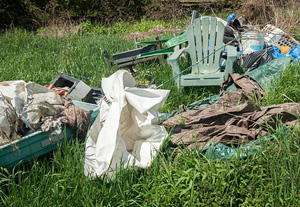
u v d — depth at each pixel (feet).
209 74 17.02
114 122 11.00
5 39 33.60
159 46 21.42
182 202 9.28
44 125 11.61
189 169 9.91
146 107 11.44
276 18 29.35
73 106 12.69
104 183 10.00
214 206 9.02
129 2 59.82
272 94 14.38
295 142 10.66
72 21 54.49
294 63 16.47
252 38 19.70
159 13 56.24
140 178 10.28
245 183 9.51
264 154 10.21
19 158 11.11
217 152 11.03
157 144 11.59
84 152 11.61
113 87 12.14
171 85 17.43
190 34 18.06
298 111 11.96
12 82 13.12
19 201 9.43
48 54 26.50
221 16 47.67
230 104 13.88
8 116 11.09
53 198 9.52
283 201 8.87
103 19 58.95
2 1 49.26
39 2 55.57
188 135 12.25
